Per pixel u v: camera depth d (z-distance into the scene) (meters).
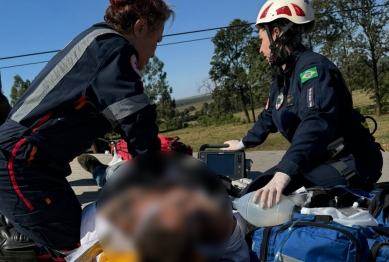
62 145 1.76
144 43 1.93
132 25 1.86
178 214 1.45
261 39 2.67
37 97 1.73
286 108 2.53
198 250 1.47
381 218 2.04
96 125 1.79
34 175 1.75
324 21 29.70
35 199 1.76
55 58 1.81
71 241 1.87
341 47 31.53
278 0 2.55
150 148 1.70
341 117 2.49
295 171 2.06
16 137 1.73
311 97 2.25
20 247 1.87
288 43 2.51
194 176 1.50
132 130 1.66
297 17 2.48
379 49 30.42
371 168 2.52
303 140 2.13
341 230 1.70
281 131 2.66
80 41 1.77
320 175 2.49
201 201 1.48
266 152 7.98
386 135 13.94
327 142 2.19
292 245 1.73
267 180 2.40
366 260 1.67
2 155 1.73
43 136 1.73
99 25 1.88
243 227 2.00
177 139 2.93
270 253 1.82
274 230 1.86
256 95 42.22
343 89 2.46
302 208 2.00
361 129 2.54
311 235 1.72
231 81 45.56
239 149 3.18
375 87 31.39
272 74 2.77
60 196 1.84
